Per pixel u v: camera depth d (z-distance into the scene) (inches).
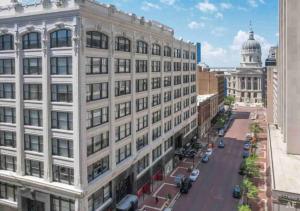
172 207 1819.6
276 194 1185.4
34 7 1365.7
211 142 3412.9
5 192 1583.4
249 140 3479.3
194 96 3309.5
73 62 1284.4
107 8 1473.9
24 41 1417.3
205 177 2320.4
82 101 1304.1
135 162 1812.3
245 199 1887.3
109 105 1524.4
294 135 1643.7
